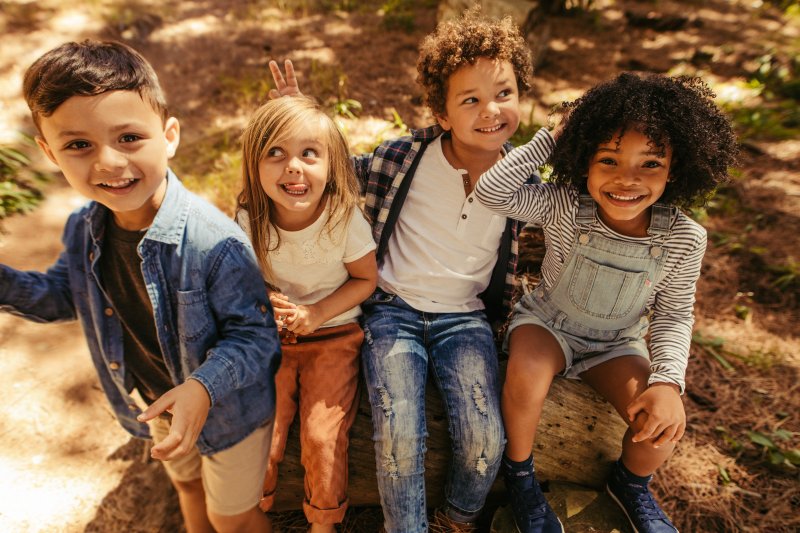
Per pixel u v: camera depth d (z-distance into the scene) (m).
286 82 1.83
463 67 1.78
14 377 2.38
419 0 5.87
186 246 1.30
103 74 1.10
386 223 2.01
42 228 3.10
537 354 1.79
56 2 5.13
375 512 2.00
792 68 5.36
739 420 2.43
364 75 4.45
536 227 2.64
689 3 6.98
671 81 1.61
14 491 2.00
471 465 1.72
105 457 2.14
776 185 3.87
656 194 1.58
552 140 1.73
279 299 1.73
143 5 5.42
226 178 3.35
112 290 1.37
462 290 1.98
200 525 1.79
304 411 1.76
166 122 1.29
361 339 1.88
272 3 5.79
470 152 1.92
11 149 3.39
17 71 4.19
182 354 1.38
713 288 3.13
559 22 6.09
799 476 2.20
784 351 2.77
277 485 1.88
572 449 1.93
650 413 1.63
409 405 1.72
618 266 1.73
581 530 1.81
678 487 2.16
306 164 1.58
